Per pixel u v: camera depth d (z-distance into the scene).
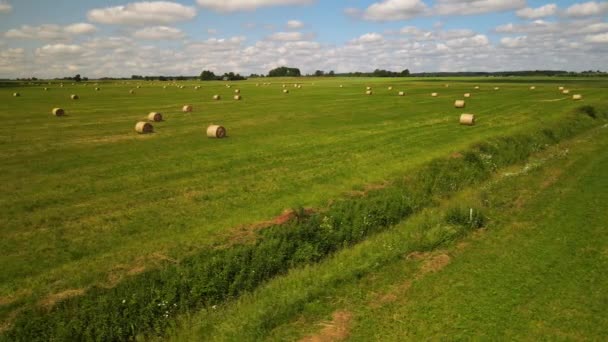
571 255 14.43
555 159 27.12
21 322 10.02
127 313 10.89
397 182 21.31
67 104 62.66
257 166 24.56
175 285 11.93
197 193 19.73
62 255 13.41
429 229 16.86
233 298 12.52
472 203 18.89
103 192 19.86
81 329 10.23
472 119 38.81
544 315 11.12
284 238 14.73
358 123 40.84
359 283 13.06
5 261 12.99
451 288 12.62
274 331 10.82
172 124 40.97
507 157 27.75
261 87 118.12
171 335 10.81
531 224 17.20
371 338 10.50
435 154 26.52
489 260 14.33
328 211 17.12
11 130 37.19
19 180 21.73
